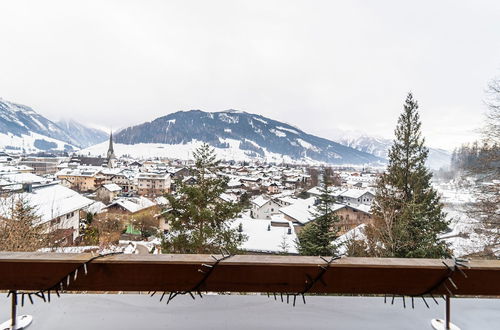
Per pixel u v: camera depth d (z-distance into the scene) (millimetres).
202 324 1621
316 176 85688
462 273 1373
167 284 1366
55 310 1701
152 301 1814
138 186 71125
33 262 1318
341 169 164125
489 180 8867
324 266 1359
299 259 1413
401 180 14164
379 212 12367
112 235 25453
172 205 9875
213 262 1358
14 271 1320
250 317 1694
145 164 135125
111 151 133875
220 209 10062
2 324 1534
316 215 15172
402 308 1830
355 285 1380
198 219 9586
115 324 1599
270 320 1674
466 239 11070
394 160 15398
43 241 9609
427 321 1712
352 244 11961
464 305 1870
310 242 14266
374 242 10805
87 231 23078
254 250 18188
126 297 1850
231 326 1612
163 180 70750
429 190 13594
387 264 1373
